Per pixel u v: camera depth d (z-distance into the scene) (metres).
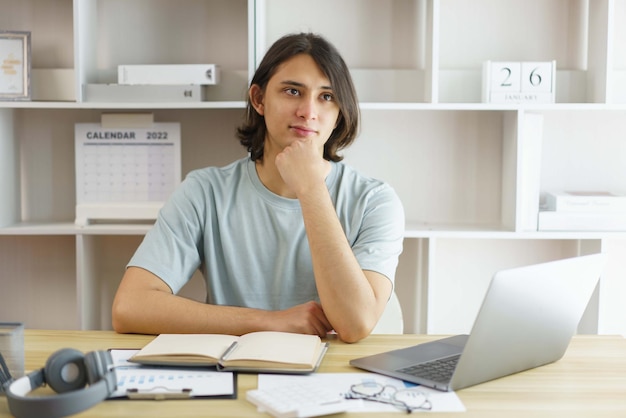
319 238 1.56
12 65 2.51
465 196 2.78
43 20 2.70
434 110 2.74
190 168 2.77
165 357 1.27
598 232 2.53
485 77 2.56
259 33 2.48
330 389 1.17
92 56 2.61
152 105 2.46
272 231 1.87
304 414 1.04
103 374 1.11
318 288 1.53
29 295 2.82
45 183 2.77
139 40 2.70
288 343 1.34
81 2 2.49
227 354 1.29
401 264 2.80
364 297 1.51
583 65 2.72
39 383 1.12
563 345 1.36
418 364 1.29
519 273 1.18
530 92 2.54
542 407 1.11
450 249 2.82
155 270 1.75
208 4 2.69
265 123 1.91
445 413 1.08
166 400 1.12
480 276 2.83
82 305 2.55
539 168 2.53
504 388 1.21
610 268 2.84
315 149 1.66
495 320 1.17
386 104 2.46
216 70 2.53
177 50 2.70
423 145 2.76
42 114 2.74
